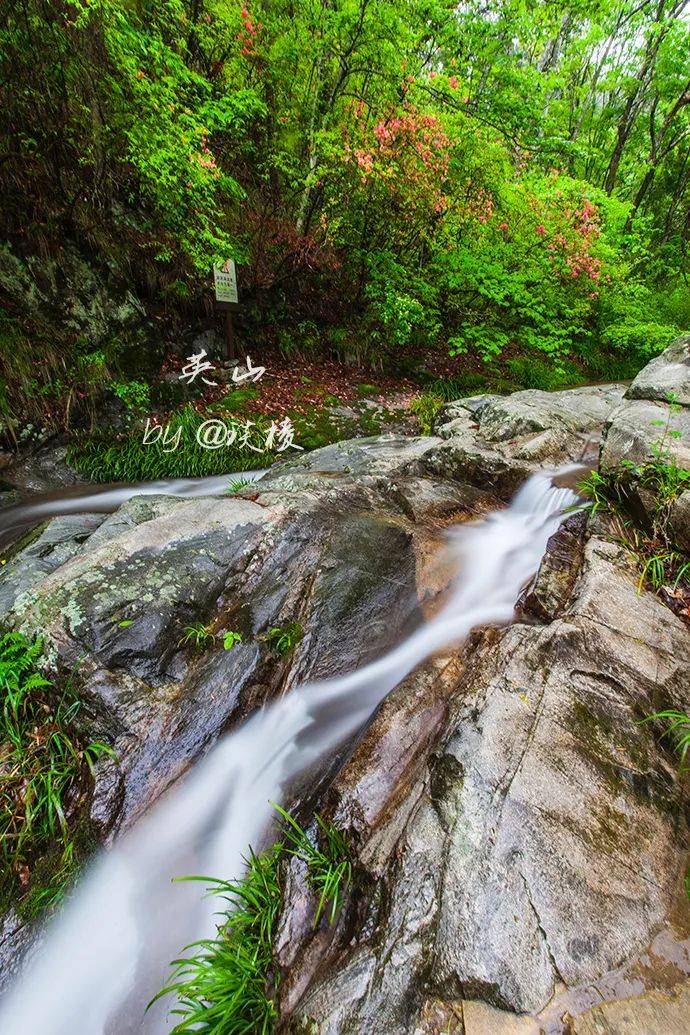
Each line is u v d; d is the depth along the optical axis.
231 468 6.73
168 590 2.86
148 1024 1.95
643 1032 1.30
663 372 4.03
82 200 6.76
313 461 5.30
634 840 1.74
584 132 18.61
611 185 16.70
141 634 2.68
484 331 9.73
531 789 1.84
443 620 3.30
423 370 10.08
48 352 6.06
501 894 1.58
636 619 2.56
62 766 2.45
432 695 2.58
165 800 2.45
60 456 6.05
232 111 6.26
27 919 2.10
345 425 7.89
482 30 8.43
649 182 16.72
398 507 4.03
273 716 2.82
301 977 1.73
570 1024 1.32
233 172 8.76
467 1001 1.38
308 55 7.65
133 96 5.46
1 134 5.77
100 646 2.62
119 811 2.35
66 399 6.14
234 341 8.59
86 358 6.43
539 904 1.55
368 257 8.94
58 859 2.24
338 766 2.50
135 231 7.48
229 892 2.24
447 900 1.59
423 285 9.21
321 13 7.11
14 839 2.28
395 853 1.81
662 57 13.55
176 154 5.45
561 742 2.00
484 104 8.49
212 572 3.03
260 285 9.20
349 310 10.18
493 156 8.65
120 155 6.18
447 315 10.94
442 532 3.92
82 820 2.32
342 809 2.12
